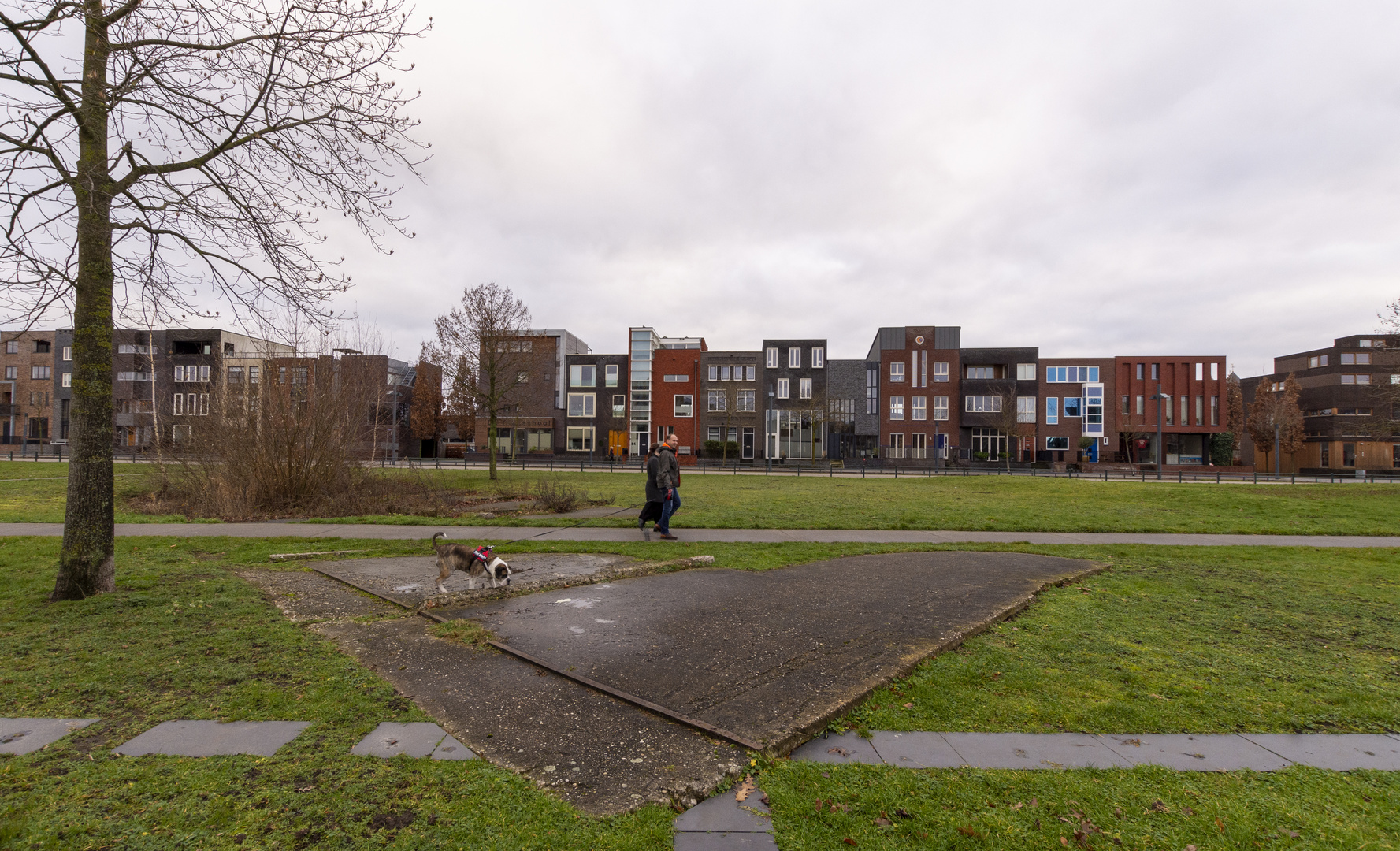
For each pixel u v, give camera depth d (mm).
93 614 5809
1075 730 3840
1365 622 6191
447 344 30109
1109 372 53625
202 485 15867
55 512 14352
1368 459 56531
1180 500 20891
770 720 3809
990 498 21609
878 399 57281
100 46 5773
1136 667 4867
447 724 3762
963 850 2625
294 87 5973
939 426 54625
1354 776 3295
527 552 9758
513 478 28828
